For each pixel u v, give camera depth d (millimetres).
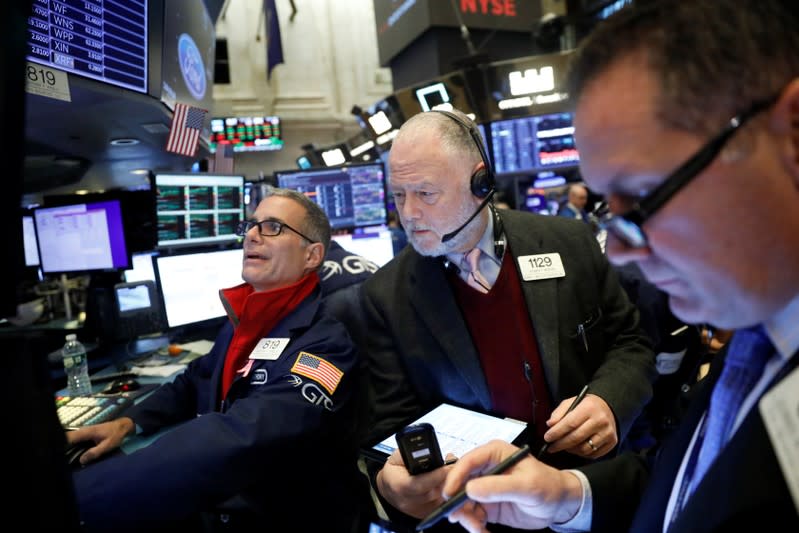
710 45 358
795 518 320
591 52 413
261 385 1142
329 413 1102
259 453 988
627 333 1195
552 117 3701
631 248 417
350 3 8039
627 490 710
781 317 397
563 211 4625
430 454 746
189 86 2674
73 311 2961
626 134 385
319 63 7898
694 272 387
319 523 1159
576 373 1089
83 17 1576
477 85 3695
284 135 7809
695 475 485
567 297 1115
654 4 394
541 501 612
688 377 1567
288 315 1249
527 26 5961
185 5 2631
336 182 2723
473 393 1069
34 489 389
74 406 1442
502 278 1098
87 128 2100
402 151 994
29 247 2676
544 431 1039
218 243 2465
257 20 7633
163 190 2143
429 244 1020
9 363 382
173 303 2014
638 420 1623
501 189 4633
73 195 2336
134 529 901
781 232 357
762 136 347
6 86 359
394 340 1115
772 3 372
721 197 359
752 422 376
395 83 6891
